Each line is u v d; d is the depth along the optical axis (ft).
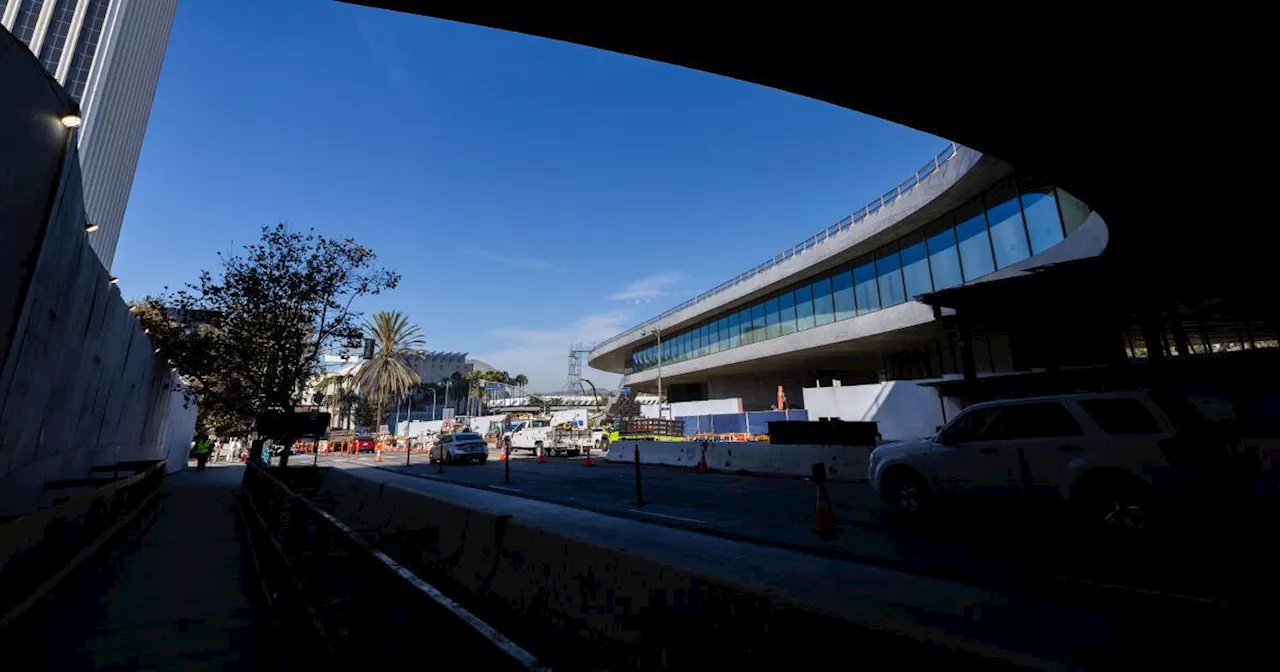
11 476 22.70
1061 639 12.46
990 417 25.43
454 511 19.47
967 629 13.34
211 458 125.90
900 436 85.51
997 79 25.63
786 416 107.86
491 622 14.11
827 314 119.75
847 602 15.64
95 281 33.73
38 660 12.03
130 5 177.17
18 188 19.39
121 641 13.39
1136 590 15.28
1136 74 24.34
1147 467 19.93
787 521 29.14
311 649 8.79
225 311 55.98
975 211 85.46
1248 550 17.35
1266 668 10.43
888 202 97.86
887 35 23.49
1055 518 21.94
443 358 481.87
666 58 25.81
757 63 25.96
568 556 12.38
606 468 72.08
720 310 155.43
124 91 176.14
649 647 8.79
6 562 16.81
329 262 58.70
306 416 53.21
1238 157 29.50
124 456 46.83
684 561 20.84
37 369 24.23
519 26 23.70
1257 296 44.19
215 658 12.42
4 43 17.37
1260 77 23.67
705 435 118.21
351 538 8.50
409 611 5.93
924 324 94.43
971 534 23.63
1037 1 21.07
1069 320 50.75
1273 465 17.71
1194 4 20.38
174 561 22.00
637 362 217.97
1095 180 32.40
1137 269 43.75
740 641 6.98
